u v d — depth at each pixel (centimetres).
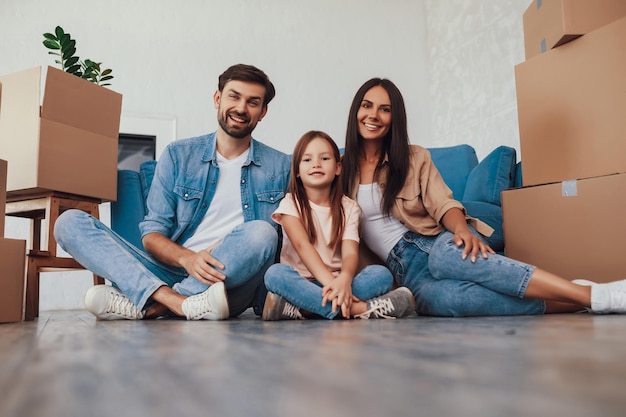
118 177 228
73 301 384
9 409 33
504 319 132
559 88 186
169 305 157
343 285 152
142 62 412
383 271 159
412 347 66
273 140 436
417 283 174
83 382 44
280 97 442
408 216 182
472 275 156
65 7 399
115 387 41
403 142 183
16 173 202
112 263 161
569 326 101
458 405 30
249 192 192
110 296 159
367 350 63
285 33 448
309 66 451
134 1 415
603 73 173
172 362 56
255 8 443
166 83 416
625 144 167
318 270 161
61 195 210
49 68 204
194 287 163
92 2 405
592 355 55
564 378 40
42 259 203
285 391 37
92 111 219
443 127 458
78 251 165
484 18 411
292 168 180
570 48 183
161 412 31
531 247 189
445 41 456
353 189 187
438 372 44
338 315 154
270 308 152
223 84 189
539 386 37
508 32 387
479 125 415
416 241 180
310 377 43
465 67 431
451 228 171
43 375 49
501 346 65
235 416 29
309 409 31
